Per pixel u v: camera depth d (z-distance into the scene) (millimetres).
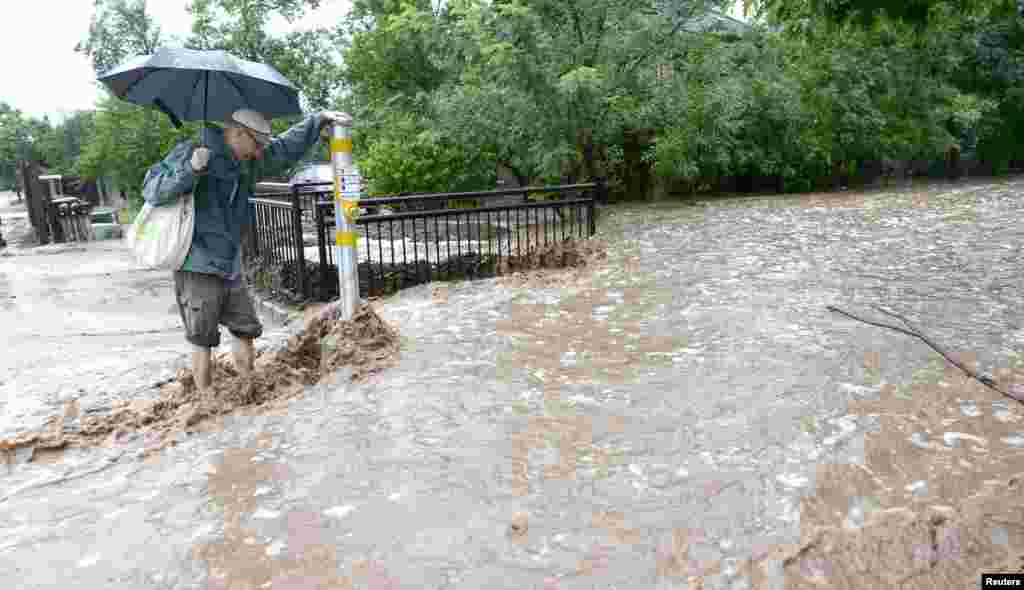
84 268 13484
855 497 2857
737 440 3434
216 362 5051
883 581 2326
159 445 3797
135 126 31203
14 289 10656
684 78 15633
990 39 23641
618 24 14586
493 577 2434
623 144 16406
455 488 3074
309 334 5184
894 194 16781
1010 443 3303
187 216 3996
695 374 4410
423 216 7910
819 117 18750
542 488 3053
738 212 13445
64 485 3359
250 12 33406
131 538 2826
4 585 2533
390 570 2500
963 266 7504
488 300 6781
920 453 3225
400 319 6156
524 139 14781
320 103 34625
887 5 7938
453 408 3998
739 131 17234
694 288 6871
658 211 14039
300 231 7441
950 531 2549
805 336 5086
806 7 8969
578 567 2475
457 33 14125
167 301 9367
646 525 2729
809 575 2369
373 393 4293
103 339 6750
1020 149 25531
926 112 20562
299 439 3701
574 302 6547
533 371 4609
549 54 13812
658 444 3443
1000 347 4707
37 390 4855
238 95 4219
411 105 17281
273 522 2881
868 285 6723
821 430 3494
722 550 2543
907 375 4234
